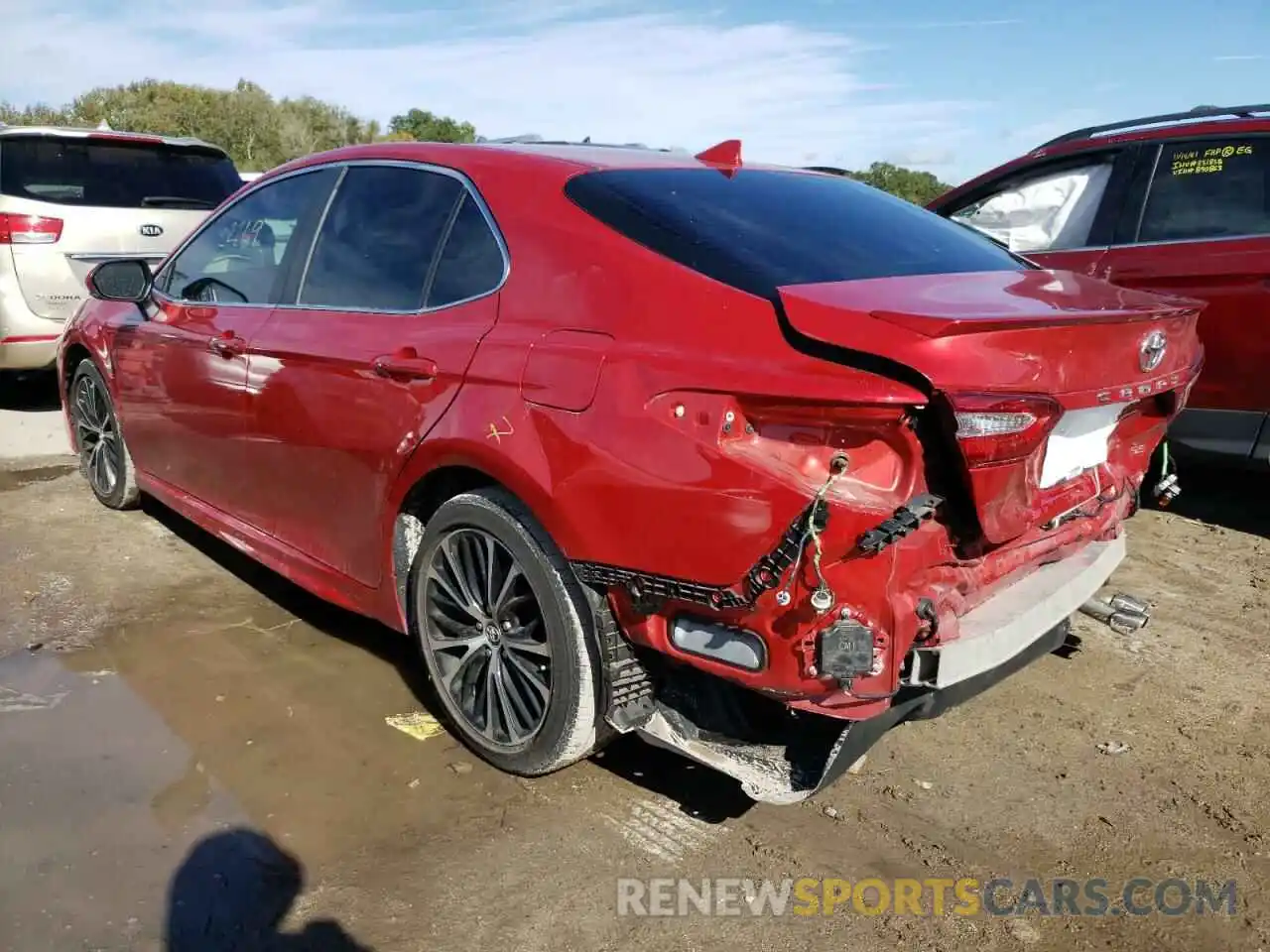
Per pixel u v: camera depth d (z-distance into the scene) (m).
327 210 3.58
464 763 3.01
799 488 2.17
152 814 2.71
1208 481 6.05
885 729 2.44
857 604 2.21
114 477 5.00
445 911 2.40
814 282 2.49
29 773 2.88
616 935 2.35
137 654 3.62
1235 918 2.46
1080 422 2.66
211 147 7.60
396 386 3.01
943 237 3.27
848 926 2.39
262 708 3.28
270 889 2.45
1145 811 2.87
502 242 2.91
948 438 2.15
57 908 2.35
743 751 2.58
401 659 3.64
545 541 2.67
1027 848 2.70
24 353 6.70
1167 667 3.74
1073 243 5.47
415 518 3.14
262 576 4.36
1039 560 2.88
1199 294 4.91
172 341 4.14
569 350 2.58
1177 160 5.14
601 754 3.08
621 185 2.88
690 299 2.46
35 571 4.34
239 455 3.81
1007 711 3.42
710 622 2.39
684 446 2.30
